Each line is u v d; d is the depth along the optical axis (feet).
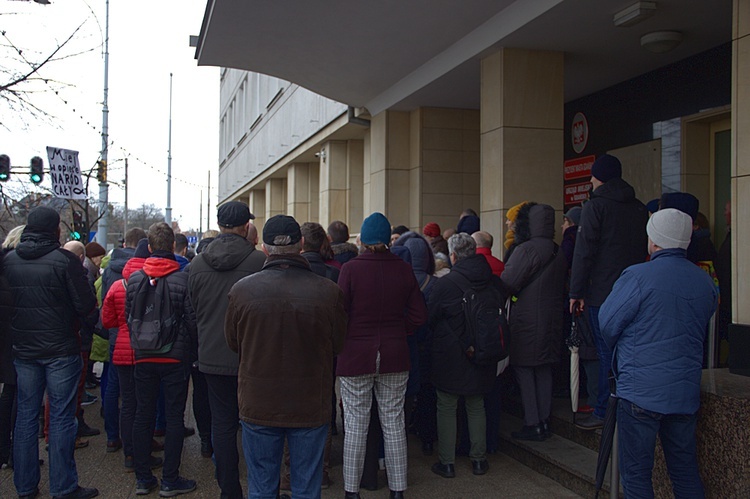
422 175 35.09
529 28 22.16
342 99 38.75
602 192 15.28
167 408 15.25
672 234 11.15
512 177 24.29
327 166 51.37
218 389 13.55
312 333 11.02
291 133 61.87
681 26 21.30
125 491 15.61
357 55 30.14
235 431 13.61
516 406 19.99
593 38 22.91
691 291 10.85
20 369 14.52
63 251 14.73
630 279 11.07
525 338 16.78
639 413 10.73
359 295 14.11
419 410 18.24
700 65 23.86
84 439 19.47
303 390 10.98
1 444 16.08
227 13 26.61
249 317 11.02
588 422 15.97
